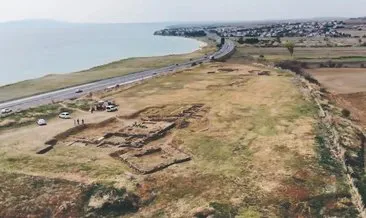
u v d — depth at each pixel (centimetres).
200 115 8488
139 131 7425
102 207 4816
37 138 7056
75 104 9619
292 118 7994
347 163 5959
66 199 4941
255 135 7088
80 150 6562
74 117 8519
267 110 8669
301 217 4600
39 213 4772
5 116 8431
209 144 6712
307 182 5288
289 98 9688
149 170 5684
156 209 4794
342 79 13525
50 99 10556
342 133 7331
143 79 13288
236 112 8581
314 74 14562
